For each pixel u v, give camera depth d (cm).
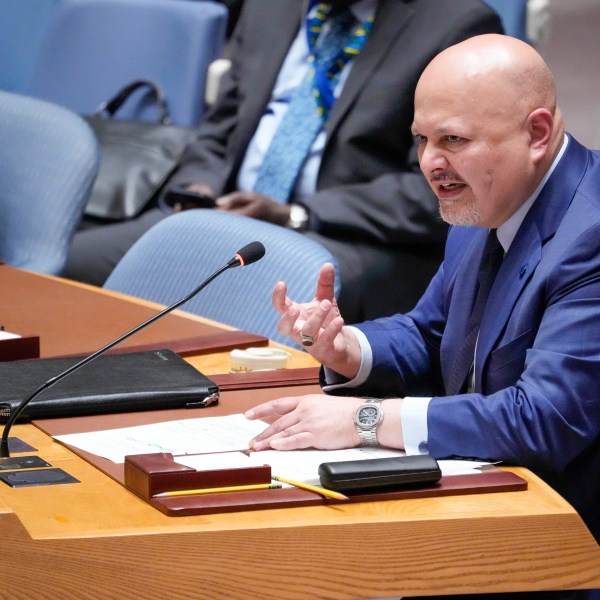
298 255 742
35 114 1031
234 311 762
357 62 1103
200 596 416
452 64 545
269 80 1181
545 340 523
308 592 427
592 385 512
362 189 1084
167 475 441
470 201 556
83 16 1403
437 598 517
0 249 1012
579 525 453
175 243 823
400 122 1087
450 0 1083
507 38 554
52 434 521
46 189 1002
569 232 542
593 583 456
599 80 1844
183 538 413
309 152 1131
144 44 1362
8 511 399
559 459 511
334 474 451
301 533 425
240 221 795
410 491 461
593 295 525
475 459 511
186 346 679
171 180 1241
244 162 1194
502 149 543
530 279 552
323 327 600
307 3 1164
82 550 405
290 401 532
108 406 554
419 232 1065
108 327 718
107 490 453
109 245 1182
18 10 1501
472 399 516
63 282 846
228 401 585
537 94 547
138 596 411
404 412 514
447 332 612
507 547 447
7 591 399
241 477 454
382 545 433
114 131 1274
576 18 1984
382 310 1073
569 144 571
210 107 1334
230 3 1559
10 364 600
